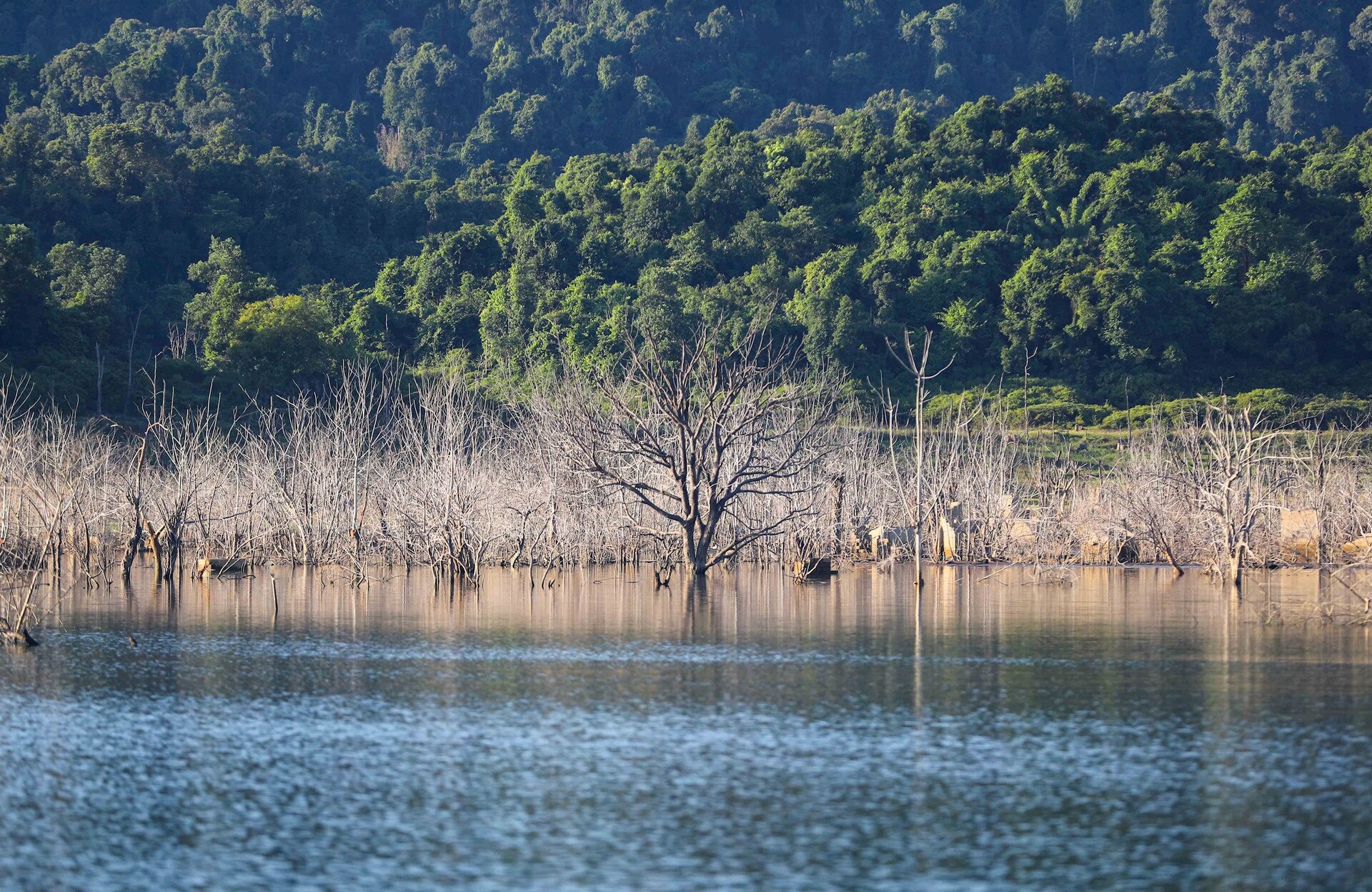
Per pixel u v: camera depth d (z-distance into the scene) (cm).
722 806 10381
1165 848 9419
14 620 19188
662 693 14488
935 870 9019
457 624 19800
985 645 17762
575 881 8825
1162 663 16312
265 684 14950
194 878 8919
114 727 12862
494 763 11588
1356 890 8688
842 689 14650
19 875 8975
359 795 10681
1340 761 11581
